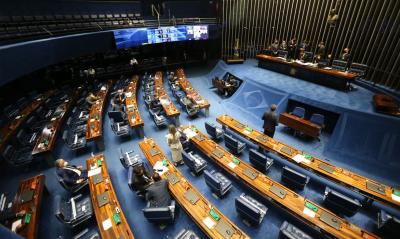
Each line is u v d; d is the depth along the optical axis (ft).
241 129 29.50
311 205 17.71
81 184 22.66
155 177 19.47
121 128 33.35
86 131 30.73
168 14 69.26
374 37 39.83
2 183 26.40
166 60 67.46
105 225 17.04
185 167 27.32
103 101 40.81
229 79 52.01
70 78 54.70
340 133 29.96
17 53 25.20
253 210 17.33
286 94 37.76
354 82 40.93
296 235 16.70
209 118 39.50
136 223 20.79
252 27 61.21
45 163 29.43
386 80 37.65
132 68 61.26
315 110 34.04
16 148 29.55
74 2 54.13
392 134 26.48
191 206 18.22
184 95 47.19
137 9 67.26
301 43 52.11
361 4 41.19
